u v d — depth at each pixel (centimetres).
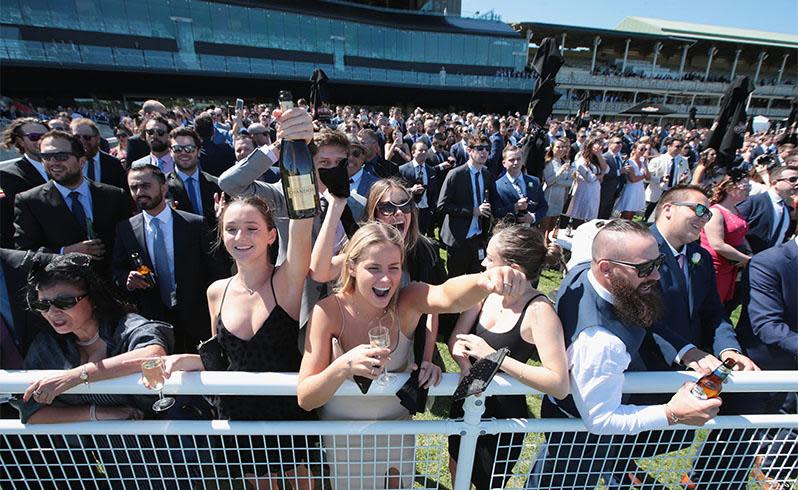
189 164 363
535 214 493
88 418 152
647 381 146
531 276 167
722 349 207
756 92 5134
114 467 181
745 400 226
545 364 145
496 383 140
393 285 145
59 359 173
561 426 145
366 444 158
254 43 3525
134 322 170
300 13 3619
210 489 203
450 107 4100
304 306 169
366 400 156
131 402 161
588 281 159
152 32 3139
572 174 634
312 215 150
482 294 128
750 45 5009
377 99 3897
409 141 1026
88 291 164
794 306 211
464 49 4297
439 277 265
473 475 187
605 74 4756
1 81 2542
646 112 2733
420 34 4125
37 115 1788
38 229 290
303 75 3550
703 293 216
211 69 3206
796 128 1279
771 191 368
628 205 742
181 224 284
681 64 4988
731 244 336
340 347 154
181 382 135
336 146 244
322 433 136
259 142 596
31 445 182
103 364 139
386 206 233
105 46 2962
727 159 584
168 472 180
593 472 171
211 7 3294
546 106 638
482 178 452
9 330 189
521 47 4444
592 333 147
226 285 180
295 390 138
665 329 196
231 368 174
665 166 789
